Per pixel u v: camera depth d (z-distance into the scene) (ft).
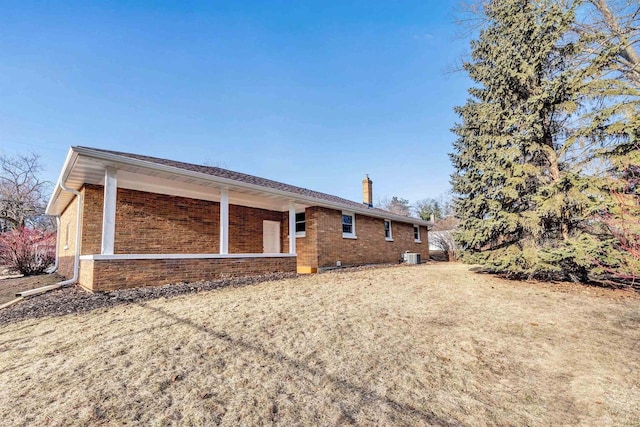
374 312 18.13
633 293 22.65
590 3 31.63
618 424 7.81
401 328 15.29
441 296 22.71
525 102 28.96
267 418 7.91
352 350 12.49
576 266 25.25
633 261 20.59
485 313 18.06
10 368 10.50
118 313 16.88
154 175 26.02
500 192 29.91
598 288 24.64
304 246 43.01
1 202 66.33
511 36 30.48
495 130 32.68
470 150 35.68
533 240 29.04
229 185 29.89
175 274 25.68
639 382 9.88
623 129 23.89
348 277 33.24
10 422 7.59
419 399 9.00
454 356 12.05
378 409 8.43
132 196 30.19
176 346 12.38
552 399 9.03
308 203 40.42
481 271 37.17
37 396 8.75
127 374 10.07
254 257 32.24
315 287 26.14
